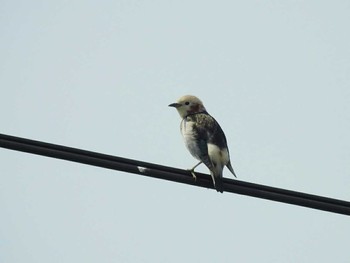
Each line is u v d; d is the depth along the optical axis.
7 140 12.70
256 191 14.45
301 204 14.04
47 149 12.98
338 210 14.03
